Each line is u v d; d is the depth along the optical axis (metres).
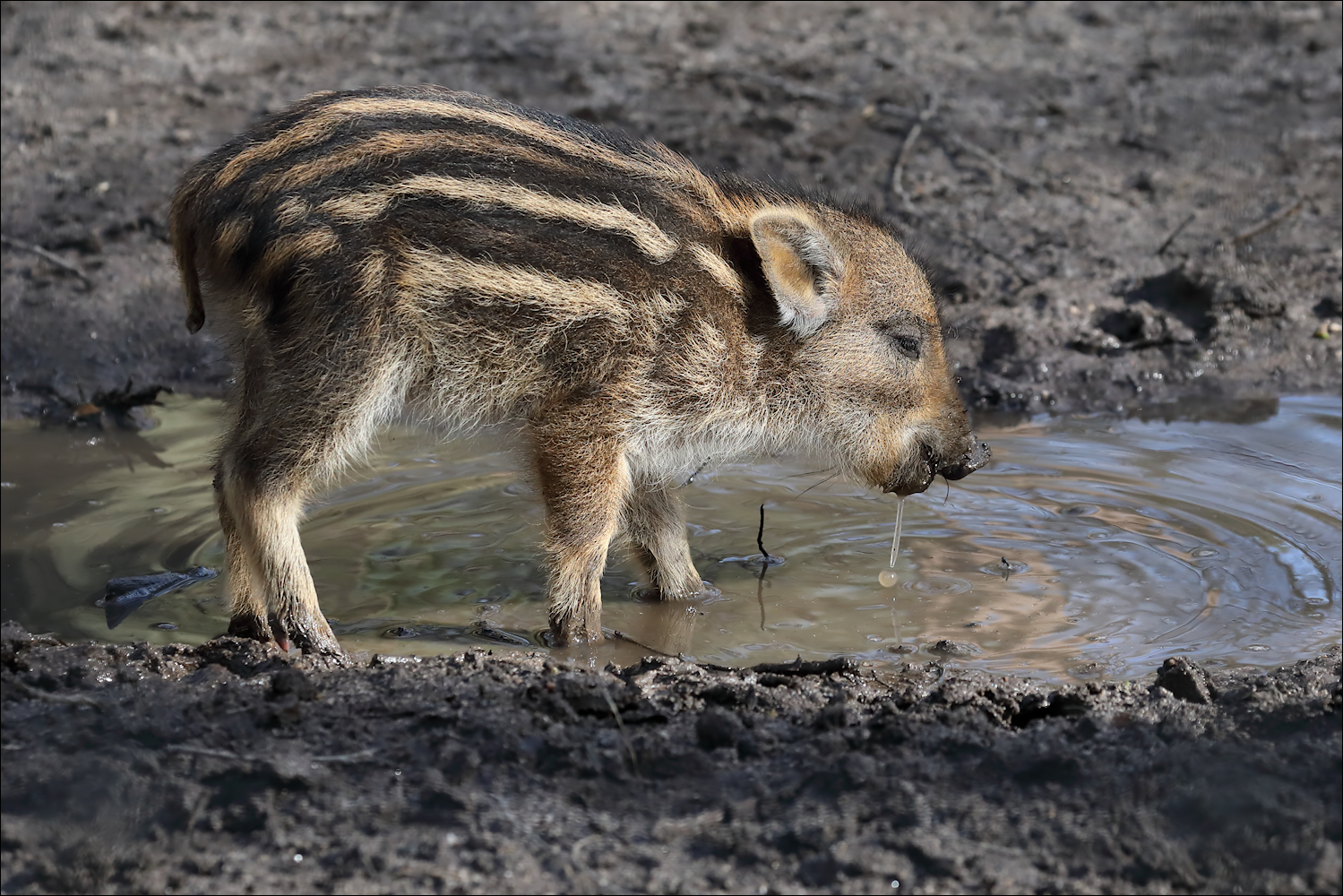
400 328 17.06
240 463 17.06
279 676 14.20
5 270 30.17
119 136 36.62
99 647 15.73
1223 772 12.00
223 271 16.94
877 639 18.02
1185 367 27.23
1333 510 21.62
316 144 16.81
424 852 11.48
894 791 12.12
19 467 23.97
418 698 14.17
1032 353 27.62
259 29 44.25
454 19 45.03
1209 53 42.62
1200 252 30.73
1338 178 34.28
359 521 21.97
